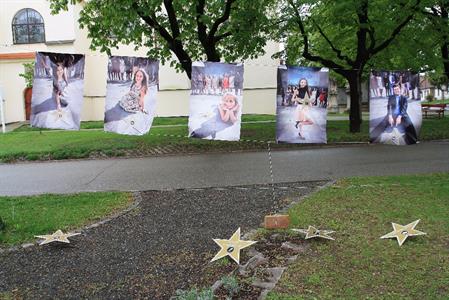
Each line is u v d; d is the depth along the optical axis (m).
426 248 5.34
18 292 4.51
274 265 4.93
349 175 9.95
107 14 14.46
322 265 4.89
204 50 16.98
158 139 16.36
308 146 14.59
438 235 5.77
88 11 15.97
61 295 4.43
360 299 4.12
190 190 8.86
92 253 5.53
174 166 11.84
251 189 8.76
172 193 8.64
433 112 27.22
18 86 28.78
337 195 7.87
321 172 10.40
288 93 8.85
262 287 4.40
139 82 8.55
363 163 11.44
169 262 5.15
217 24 15.37
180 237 6.04
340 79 26.75
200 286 4.49
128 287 4.55
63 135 19.02
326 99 8.91
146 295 4.36
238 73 8.70
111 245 5.79
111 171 11.55
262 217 6.84
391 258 5.06
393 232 5.77
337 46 18.88
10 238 6.07
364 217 6.57
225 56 17.33
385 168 10.70
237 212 7.16
